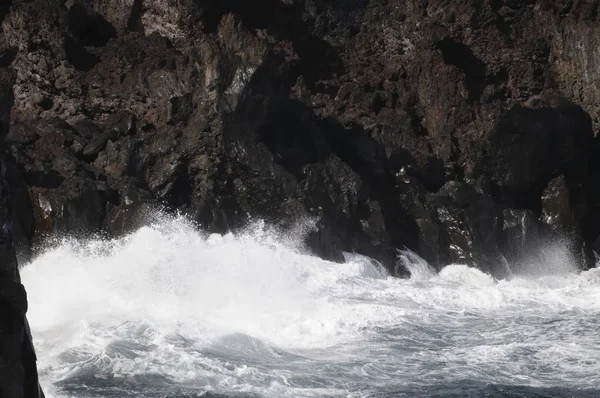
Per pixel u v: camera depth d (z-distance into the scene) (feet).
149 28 293.02
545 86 310.86
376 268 242.17
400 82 305.32
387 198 261.85
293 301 194.70
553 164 288.92
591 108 305.12
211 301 189.88
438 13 310.45
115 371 138.72
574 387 145.79
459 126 289.74
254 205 239.91
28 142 254.06
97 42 290.56
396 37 310.04
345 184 250.78
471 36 310.45
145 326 158.40
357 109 296.71
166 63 266.98
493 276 256.73
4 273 74.13
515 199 284.61
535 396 140.67
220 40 262.67
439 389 142.31
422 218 258.98
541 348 169.78
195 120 247.91
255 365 149.07
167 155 244.01
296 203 239.50
